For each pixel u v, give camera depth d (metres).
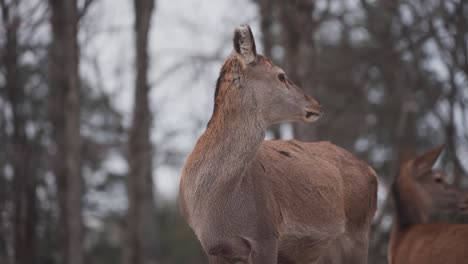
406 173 13.04
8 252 29.59
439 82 21.62
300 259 10.28
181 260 36.22
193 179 9.23
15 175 28.19
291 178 9.80
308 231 9.92
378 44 23.66
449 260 11.16
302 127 19.62
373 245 19.97
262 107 9.33
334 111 23.92
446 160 20.66
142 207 24.31
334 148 11.05
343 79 23.86
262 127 9.31
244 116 9.19
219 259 9.56
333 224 10.24
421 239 11.83
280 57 24.98
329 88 24.41
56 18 24.08
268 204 9.27
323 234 10.15
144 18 23.98
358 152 25.47
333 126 24.31
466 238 11.16
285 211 9.59
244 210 9.14
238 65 9.27
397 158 20.78
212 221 9.13
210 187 9.07
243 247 9.28
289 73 20.72
